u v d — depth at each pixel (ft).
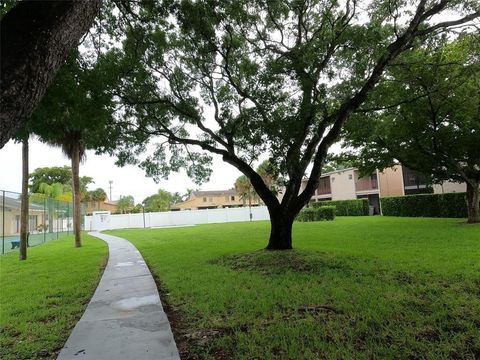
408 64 32.40
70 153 60.90
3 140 7.48
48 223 86.69
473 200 52.85
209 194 226.99
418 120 48.85
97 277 27.84
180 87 32.55
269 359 11.01
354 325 13.47
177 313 17.04
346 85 31.45
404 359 10.64
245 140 29.76
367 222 71.10
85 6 8.63
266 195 33.81
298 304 16.56
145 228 120.57
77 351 12.15
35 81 7.64
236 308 16.57
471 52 35.63
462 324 12.85
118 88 27.81
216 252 37.42
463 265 22.63
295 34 31.73
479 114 44.45
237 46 30.50
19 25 7.42
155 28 28.40
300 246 36.50
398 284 19.16
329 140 30.55
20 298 21.31
